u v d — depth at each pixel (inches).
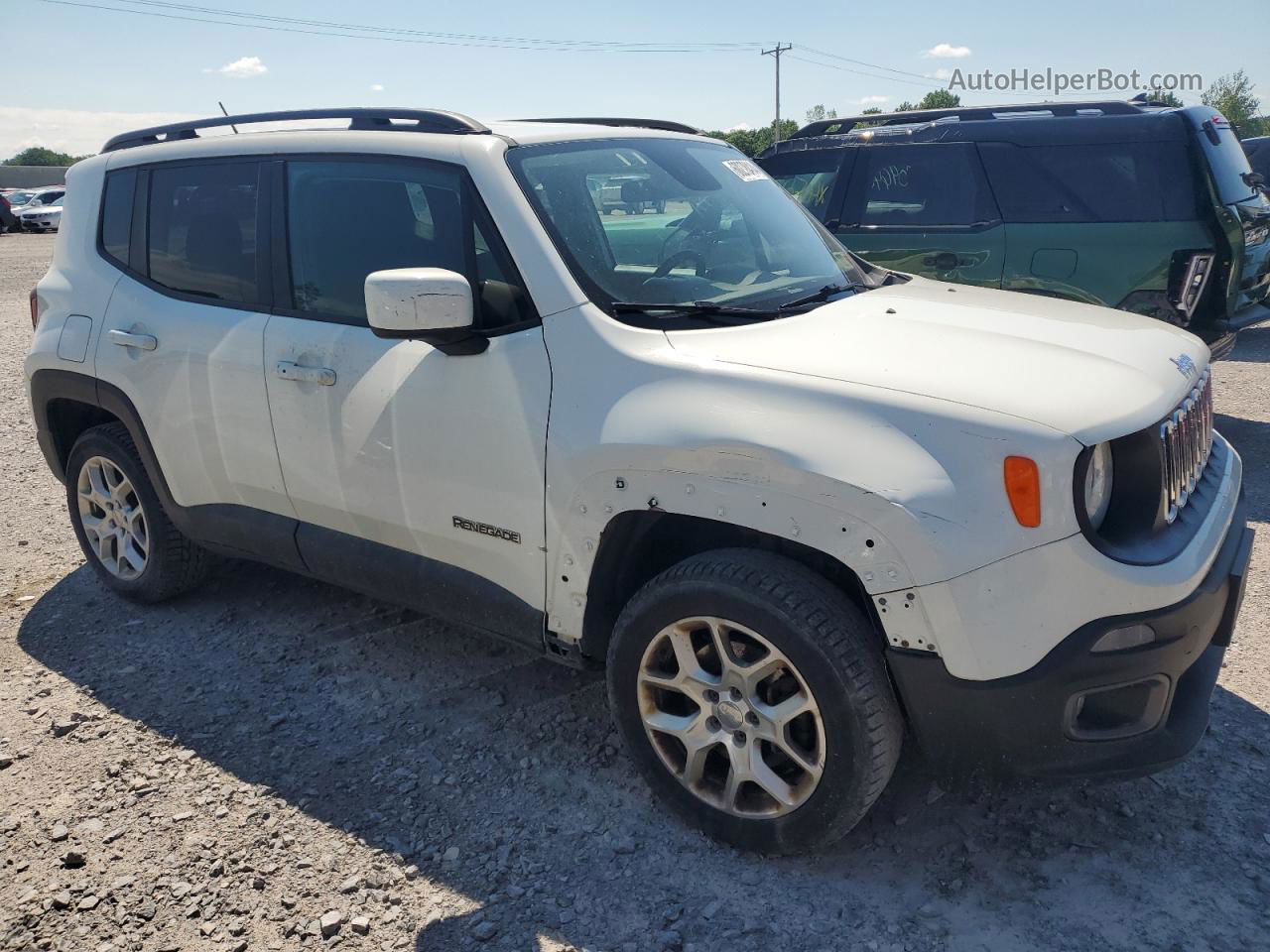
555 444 113.0
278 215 142.3
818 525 97.3
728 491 101.4
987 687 94.2
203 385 148.2
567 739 133.3
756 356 106.9
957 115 293.9
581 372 112.9
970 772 100.4
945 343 110.0
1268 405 306.0
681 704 115.6
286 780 125.5
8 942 100.3
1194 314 248.1
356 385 130.6
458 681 149.2
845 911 101.7
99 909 104.6
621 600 119.2
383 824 116.8
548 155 129.2
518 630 123.9
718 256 131.8
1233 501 118.5
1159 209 245.6
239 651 159.9
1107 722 98.8
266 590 182.4
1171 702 100.3
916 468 93.7
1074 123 255.4
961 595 92.3
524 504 117.3
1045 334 115.7
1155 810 115.6
